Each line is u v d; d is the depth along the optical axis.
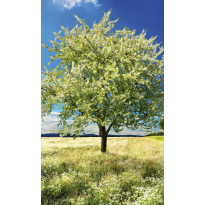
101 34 7.63
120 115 6.14
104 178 5.05
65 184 4.81
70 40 7.46
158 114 6.38
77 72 5.79
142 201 3.94
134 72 6.18
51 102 5.88
